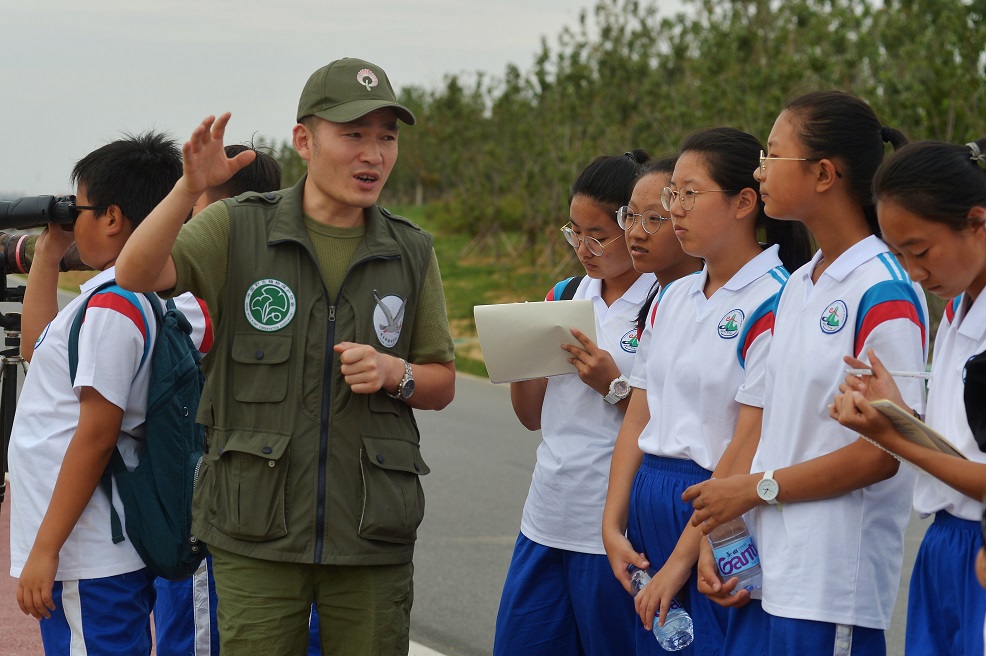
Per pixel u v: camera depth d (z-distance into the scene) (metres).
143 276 2.80
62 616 3.21
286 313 2.98
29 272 4.17
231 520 2.96
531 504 3.60
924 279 2.40
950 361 2.49
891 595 2.75
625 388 3.38
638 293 3.54
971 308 2.44
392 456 3.04
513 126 25.47
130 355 3.13
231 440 2.97
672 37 19.41
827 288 2.74
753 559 2.86
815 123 2.72
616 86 19.89
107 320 3.11
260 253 3.00
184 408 3.23
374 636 3.05
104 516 3.19
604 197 3.44
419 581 5.93
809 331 2.75
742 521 2.89
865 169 2.71
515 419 10.87
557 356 3.42
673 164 3.28
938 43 13.34
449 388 3.20
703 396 3.05
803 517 2.70
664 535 3.13
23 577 3.08
